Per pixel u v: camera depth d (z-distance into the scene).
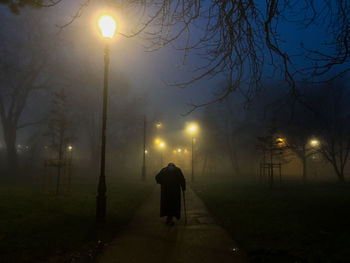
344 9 3.10
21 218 6.91
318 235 5.41
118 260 3.93
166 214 6.55
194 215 7.88
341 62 3.12
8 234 5.31
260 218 7.18
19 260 3.90
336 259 3.98
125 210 8.34
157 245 4.69
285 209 8.64
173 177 6.72
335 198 11.62
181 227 6.20
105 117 6.45
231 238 5.19
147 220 7.05
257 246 4.58
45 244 4.67
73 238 5.05
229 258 4.02
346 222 6.66
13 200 9.97
